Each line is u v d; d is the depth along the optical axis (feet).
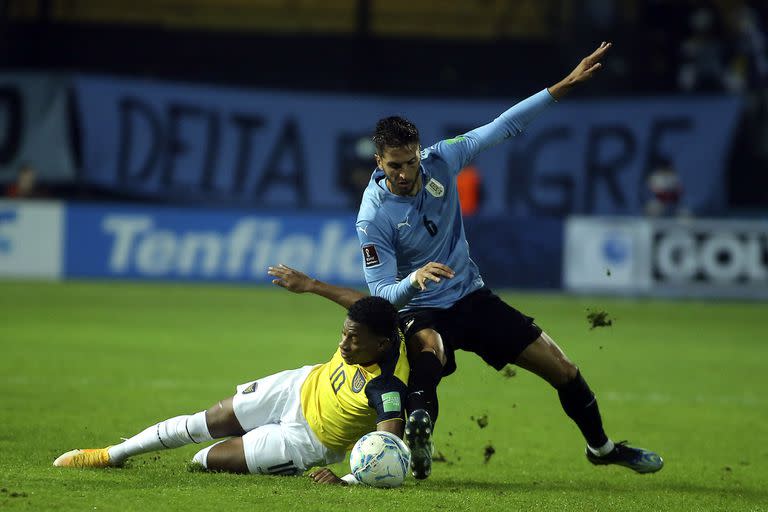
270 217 242.99
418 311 73.15
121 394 113.50
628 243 235.61
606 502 69.10
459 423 105.19
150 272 245.04
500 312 74.59
